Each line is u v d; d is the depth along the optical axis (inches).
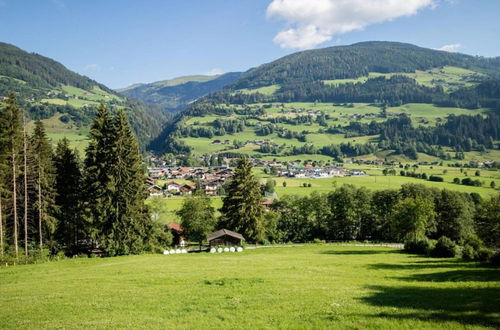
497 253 1662.2
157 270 1579.7
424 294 973.8
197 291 1090.1
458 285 1119.6
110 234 2427.4
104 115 2568.9
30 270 1788.9
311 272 1470.2
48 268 1843.0
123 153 2524.6
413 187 3902.6
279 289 1087.6
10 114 2138.3
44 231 2423.7
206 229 3245.6
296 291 1051.3
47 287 1268.5
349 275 1397.6
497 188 5620.1
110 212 2425.0
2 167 2082.9
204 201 3447.3
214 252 2691.9
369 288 1100.5
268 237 3641.7
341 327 701.3
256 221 3211.1
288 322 746.2
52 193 2399.1
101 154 2482.8
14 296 1143.6
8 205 2217.0
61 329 764.0
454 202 3599.9
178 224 3750.0
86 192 2508.6
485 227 2303.2
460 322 701.3
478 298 884.0
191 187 6894.7
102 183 2456.9
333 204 3855.8
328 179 7470.5
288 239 3811.5
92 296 1066.7
